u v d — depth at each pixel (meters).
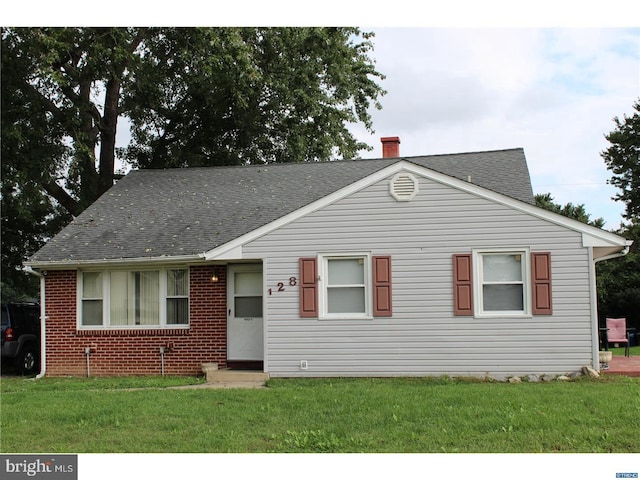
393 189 14.58
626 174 38.66
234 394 12.20
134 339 16.69
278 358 14.76
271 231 14.97
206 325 16.34
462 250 14.27
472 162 19.27
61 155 23.59
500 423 9.32
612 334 18.34
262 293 16.05
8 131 21.14
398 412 10.14
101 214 18.88
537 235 14.02
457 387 12.49
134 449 8.73
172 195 19.56
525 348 13.91
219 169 21.16
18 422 10.28
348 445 8.64
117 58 21.86
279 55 25.97
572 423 9.32
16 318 18.64
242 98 24.11
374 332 14.48
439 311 14.27
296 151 27.52
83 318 17.09
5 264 27.27
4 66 22.00
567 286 13.85
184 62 24.80
